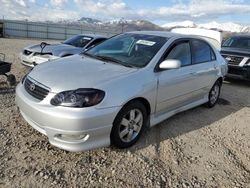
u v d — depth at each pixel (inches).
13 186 121.3
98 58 183.3
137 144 167.3
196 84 213.6
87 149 138.9
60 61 177.6
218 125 214.8
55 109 134.3
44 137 163.8
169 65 169.0
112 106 141.7
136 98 157.1
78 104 134.0
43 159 142.9
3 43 879.1
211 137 191.6
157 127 195.6
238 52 380.2
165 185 133.9
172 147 169.8
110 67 164.7
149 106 168.4
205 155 165.8
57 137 137.8
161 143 172.9
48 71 156.4
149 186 131.6
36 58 324.5
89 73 152.9
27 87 154.2
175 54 190.9
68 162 142.5
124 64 171.5
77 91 136.3
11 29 1608.0
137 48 185.9
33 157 143.6
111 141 152.3
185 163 154.6
